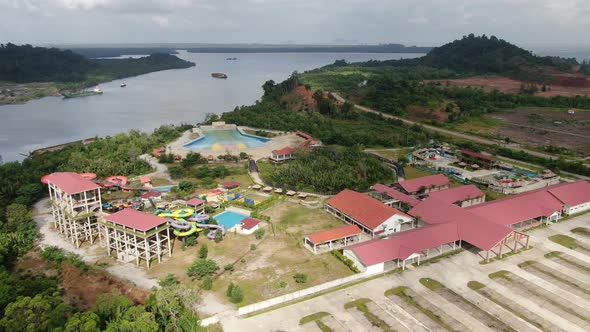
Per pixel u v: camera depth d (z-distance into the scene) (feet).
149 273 269.85
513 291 245.86
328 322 217.56
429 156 533.14
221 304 233.35
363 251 268.21
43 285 249.14
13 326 194.70
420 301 235.81
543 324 216.95
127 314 203.10
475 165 492.13
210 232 316.40
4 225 323.98
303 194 399.03
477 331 211.82
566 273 265.54
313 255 288.92
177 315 213.46
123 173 462.19
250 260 282.97
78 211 312.71
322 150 519.19
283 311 227.20
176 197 392.06
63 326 197.67
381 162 499.10
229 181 439.63
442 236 290.76
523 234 292.81
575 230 329.31
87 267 275.80
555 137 650.02
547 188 377.30
